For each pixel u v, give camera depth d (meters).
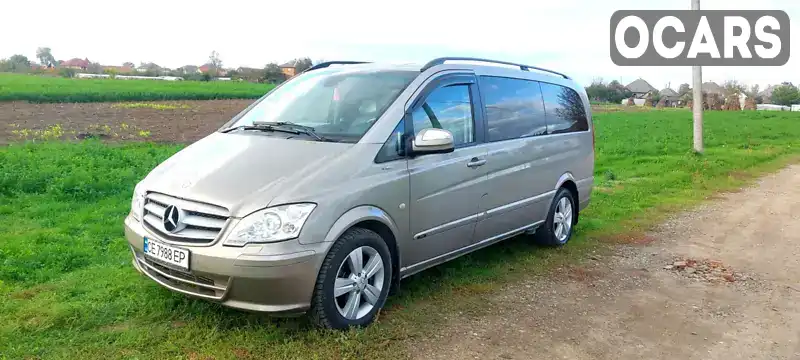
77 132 18.94
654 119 36.78
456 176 5.28
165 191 4.28
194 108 32.25
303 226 4.00
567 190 7.32
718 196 11.31
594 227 8.30
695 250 7.41
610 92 92.44
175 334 4.21
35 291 4.91
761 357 4.45
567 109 7.32
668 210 9.82
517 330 4.73
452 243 5.43
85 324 4.31
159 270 4.29
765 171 15.12
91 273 5.36
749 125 31.33
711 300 5.63
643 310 5.31
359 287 4.42
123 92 38.06
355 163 4.45
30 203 8.02
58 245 6.09
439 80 5.34
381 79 5.29
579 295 5.62
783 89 91.44
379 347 4.21
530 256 6.79
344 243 4.24
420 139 4.81
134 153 12.54
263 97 5.84
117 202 8.40
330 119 4.99
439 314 4.92
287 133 4.89
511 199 6.13
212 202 4.02
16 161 10.20
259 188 4.09
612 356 4.37
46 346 3.99
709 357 4.42
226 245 3.90
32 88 36.44
